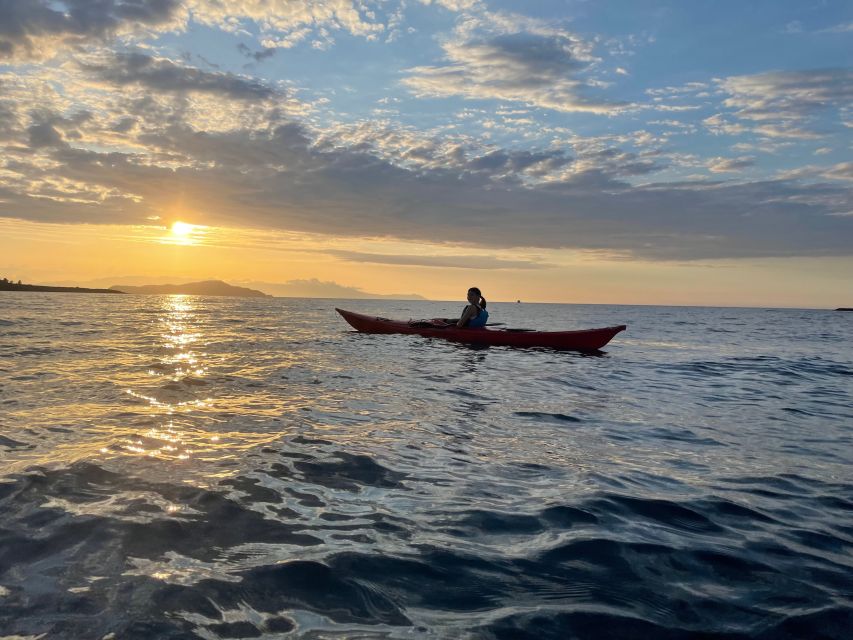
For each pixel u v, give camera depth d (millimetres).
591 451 4438
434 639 1785
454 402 6387
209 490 3143
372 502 3082
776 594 2178
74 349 11031
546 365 10508
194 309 43062
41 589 2006
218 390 6734
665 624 1935
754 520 3021
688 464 4160
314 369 8930
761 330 30016
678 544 2654
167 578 2123
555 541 2635
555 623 1917
